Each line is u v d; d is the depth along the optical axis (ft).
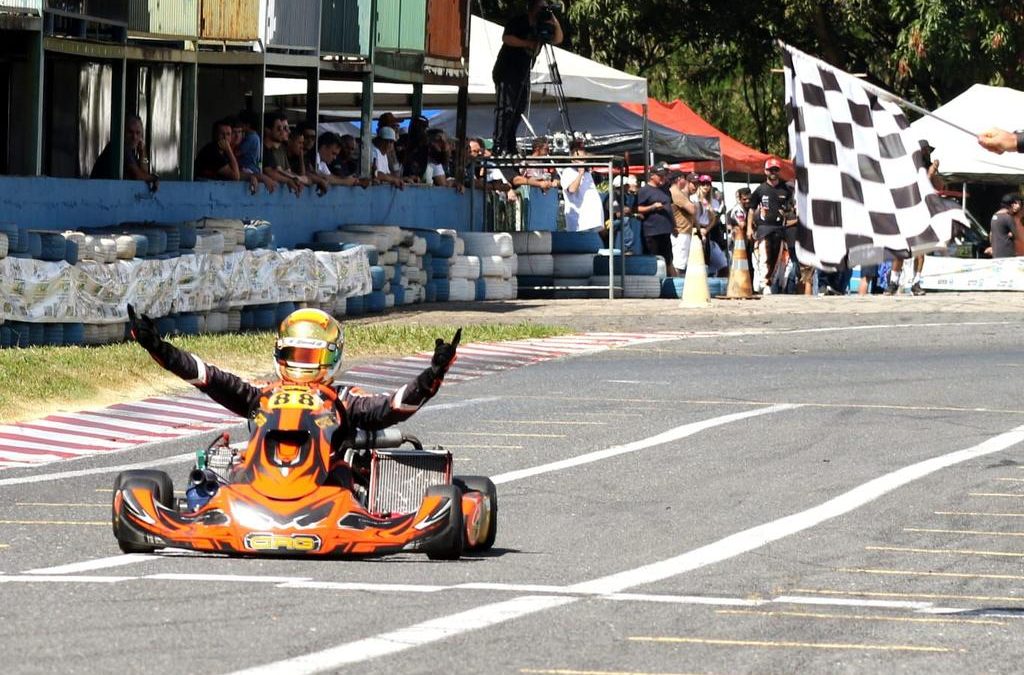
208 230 152.56
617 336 164.66
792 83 65.62
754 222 238.07
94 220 145.07
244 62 180.34
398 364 139.44
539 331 164.86
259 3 178.09
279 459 65.46
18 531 71.67
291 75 206.49
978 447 102.06
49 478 87.20
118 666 47.42
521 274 224.74
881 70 385.09
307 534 63.82
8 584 59.47
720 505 82.43
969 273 238.89
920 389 128.06
